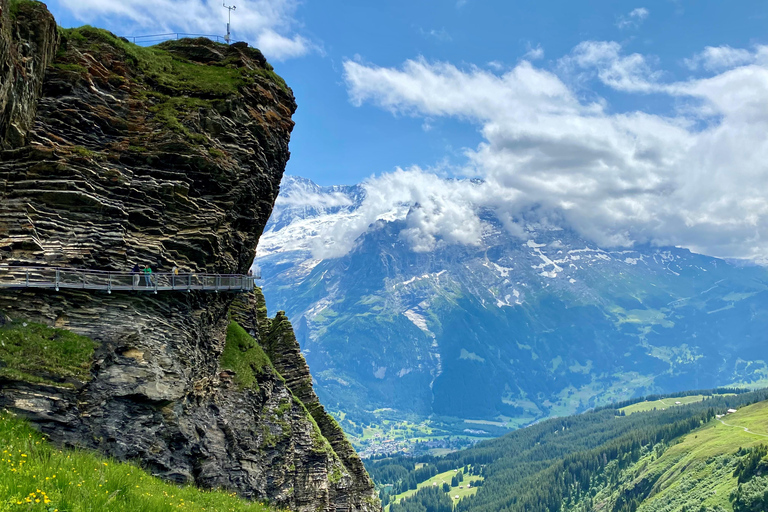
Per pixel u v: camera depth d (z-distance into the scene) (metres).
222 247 56.56
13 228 41.69
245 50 67.38
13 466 24.52
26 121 45.12
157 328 47.16
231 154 57.78
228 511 37.12
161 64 59.44
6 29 41.09
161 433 44.91
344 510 70.69
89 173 46.22
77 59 50.53
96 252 44.97
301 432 68.44
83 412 39.94
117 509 24.03
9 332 38.59
